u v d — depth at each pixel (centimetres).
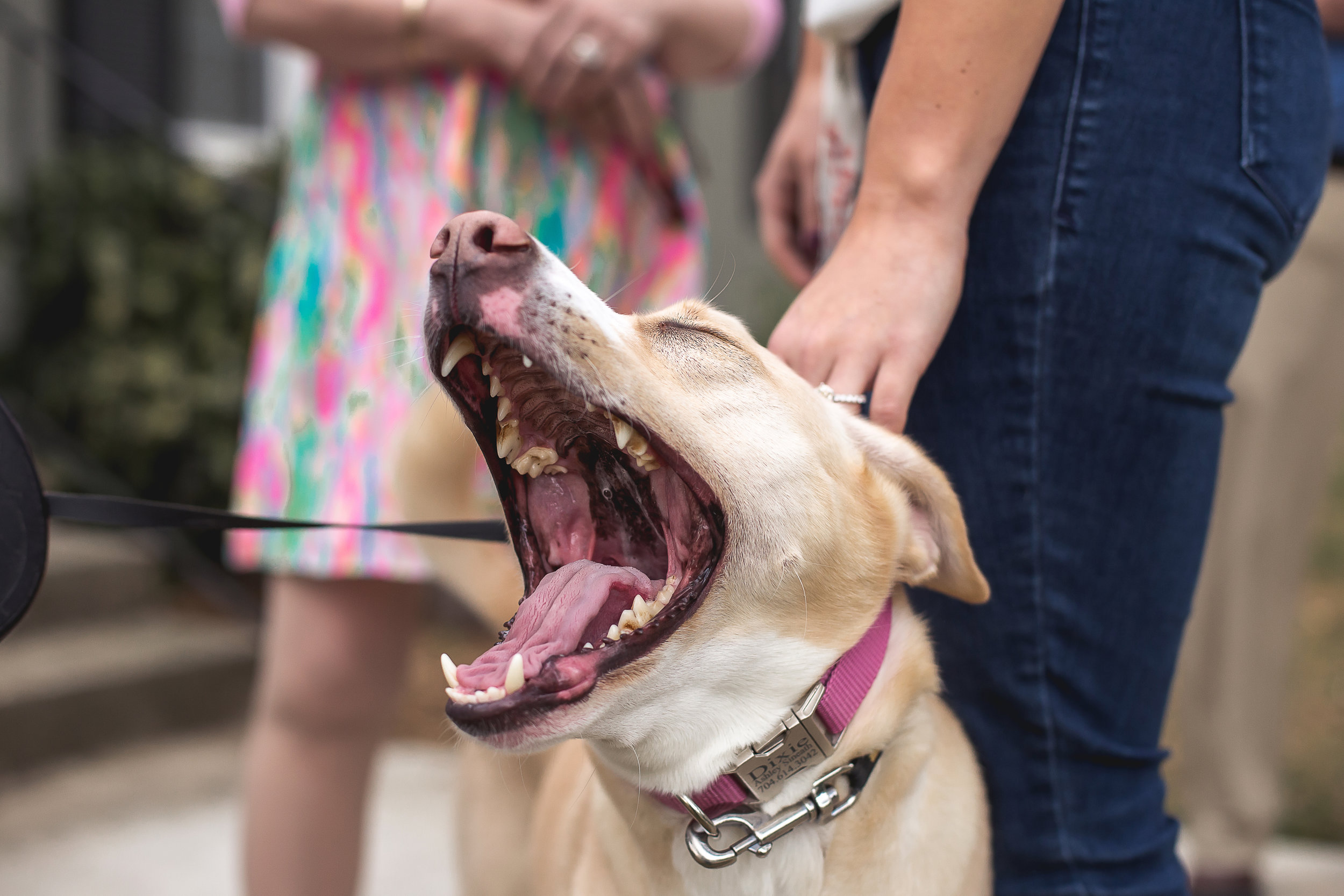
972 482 187
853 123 204
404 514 224
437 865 372
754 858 168
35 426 541
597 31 241
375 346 244
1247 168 175
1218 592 315
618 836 177
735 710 166
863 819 170
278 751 246
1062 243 176
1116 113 174
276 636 249
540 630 164
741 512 164
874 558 175
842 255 180
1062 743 186
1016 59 169
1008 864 193
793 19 802
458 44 237
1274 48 176
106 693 439
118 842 374
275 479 252
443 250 158
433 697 536
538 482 189
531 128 254
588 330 158
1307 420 313
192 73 687
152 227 587
